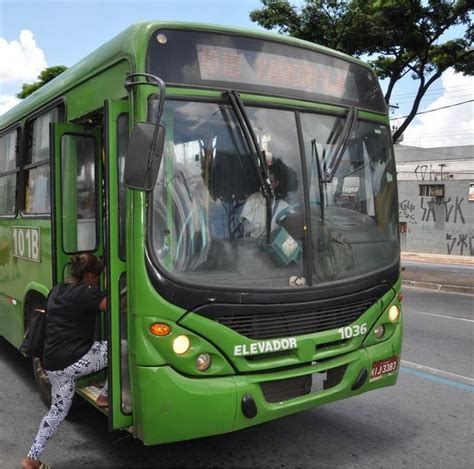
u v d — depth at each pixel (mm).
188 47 3635
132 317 3395
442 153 30719
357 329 4012
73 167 4340
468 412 5223
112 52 3863
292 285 3729
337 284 3910
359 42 14781
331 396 3865
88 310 3816
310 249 3854
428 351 7586
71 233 4340
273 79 3961
